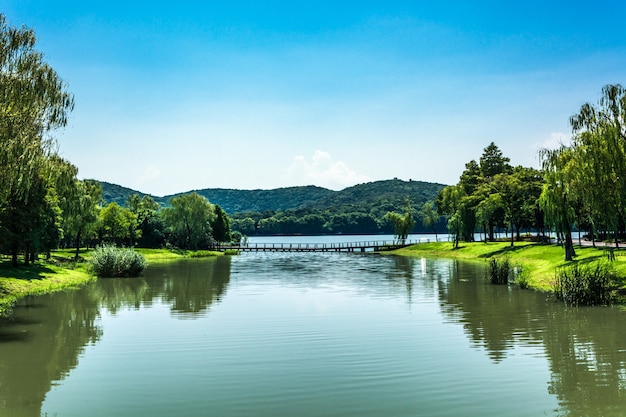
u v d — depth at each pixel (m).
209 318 27.62
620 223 34.69
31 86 24.12
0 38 23.73
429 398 14.49
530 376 16.45
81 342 21.75
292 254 106.12
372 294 37.56
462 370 17.20
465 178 115.44
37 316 28.34
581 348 20.03
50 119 25.89
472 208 90.75
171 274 56.75
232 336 22.91
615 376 16.30
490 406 13.80
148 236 117.25
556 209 46.22
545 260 57.91
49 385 15.86
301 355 19.38
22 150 23.73
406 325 25.23
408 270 60.72
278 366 17.91
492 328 24.20
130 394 15.00
